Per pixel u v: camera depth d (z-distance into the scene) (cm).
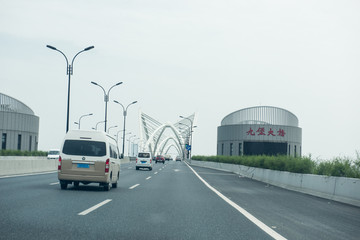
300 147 7612
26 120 8269
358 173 1564
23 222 718
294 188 1909
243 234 683
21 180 1836
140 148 12300
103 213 874
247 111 7719
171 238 629
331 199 1451
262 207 1112
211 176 3058
